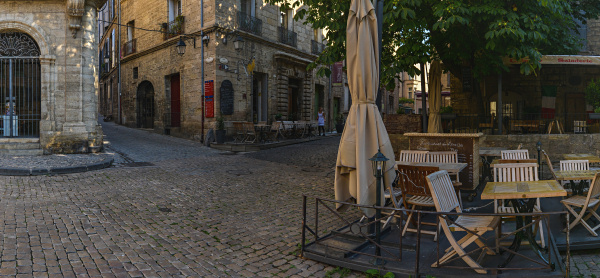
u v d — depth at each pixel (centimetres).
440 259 407
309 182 945
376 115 479
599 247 455
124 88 2484
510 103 1808
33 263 420
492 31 808
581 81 1786
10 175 927
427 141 787
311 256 458
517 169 557
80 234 527
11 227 538
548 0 831
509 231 506
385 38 1016
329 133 2505
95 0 1342
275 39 2077
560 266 385
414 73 952
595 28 1858
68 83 1298
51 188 805
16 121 1305
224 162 1235
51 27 1286
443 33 1045
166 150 1485
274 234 556
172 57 1966
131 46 2339
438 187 424
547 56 1082
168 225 589
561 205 659
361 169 460
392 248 469
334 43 991
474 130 1116
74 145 1294
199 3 1788
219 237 541
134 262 440
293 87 2303
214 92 1700
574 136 994
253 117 1981
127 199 735
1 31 1282
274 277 411
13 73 1417
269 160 1300
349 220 627
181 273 417
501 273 380
